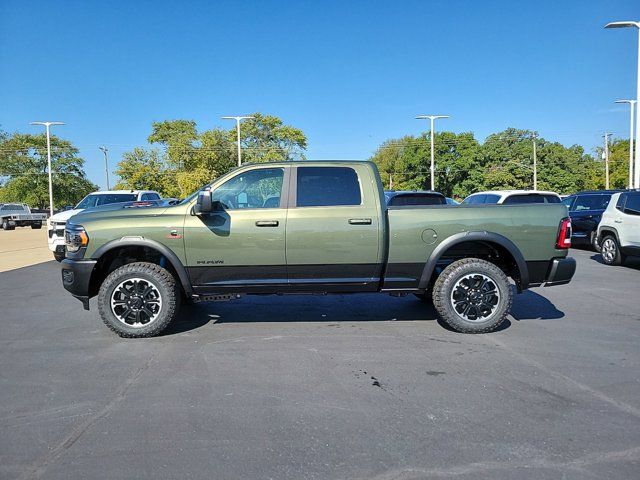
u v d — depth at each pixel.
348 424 3.57
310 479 2.89
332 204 5.73
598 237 12.14
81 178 64.81
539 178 65.50
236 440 3.35
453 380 4.39
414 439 3.34
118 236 5.64
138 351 5.30
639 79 19.94
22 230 31.72
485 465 3.01
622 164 67.31
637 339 5.62
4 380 4.48
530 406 3.85
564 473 2.92
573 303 7.55
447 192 67.75
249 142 60.72
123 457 3.14
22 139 61.66
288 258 5.68
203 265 5.68
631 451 3.16
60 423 3.62
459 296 5.83
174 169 47.62
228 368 4.75
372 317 6.73
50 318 6.89
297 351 5.25
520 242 5.80
